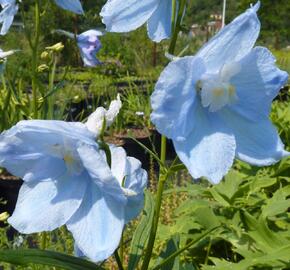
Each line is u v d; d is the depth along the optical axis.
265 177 0.28
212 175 0.11
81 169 0.12
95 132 0.11
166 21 0.15
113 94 0.74
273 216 0.25
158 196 0.14
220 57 0.12
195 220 0.25
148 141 0.57
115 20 0.14
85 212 0.12
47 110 0.37
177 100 0.11
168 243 0.16
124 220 0.11
